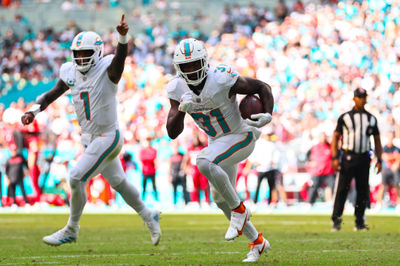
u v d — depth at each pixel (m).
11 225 30.50
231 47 64.12
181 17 75.56
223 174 14.42
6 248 19.27
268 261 15.02
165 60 67.19
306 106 53.75
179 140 47.78
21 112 50.19
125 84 59.41
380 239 21.73
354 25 62.22
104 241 21.70
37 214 39.88
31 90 60.19
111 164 18.14
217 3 77.19
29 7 76.75
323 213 40.81
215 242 21.09
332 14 63.94
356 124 25.86
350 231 25.98
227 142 14.95
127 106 54.78
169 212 42.16
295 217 36.47
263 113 14.17
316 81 57.56
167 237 23.33
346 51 59.84
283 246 19.23
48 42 68.75
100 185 48.00
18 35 72.69
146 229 27.56
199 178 45.62
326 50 60.50
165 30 70.19
